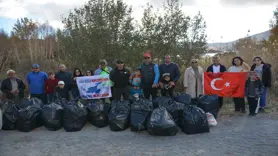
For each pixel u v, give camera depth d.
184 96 6.96
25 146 5.19
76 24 10.59
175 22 10.54
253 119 6.67
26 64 15.27
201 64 11.27
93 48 10.29
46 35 19.77
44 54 17.75
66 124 6.21
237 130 5.83
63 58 13.45
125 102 6.59
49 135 5.93
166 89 7.24
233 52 12.44
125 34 10.23
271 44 11.89
